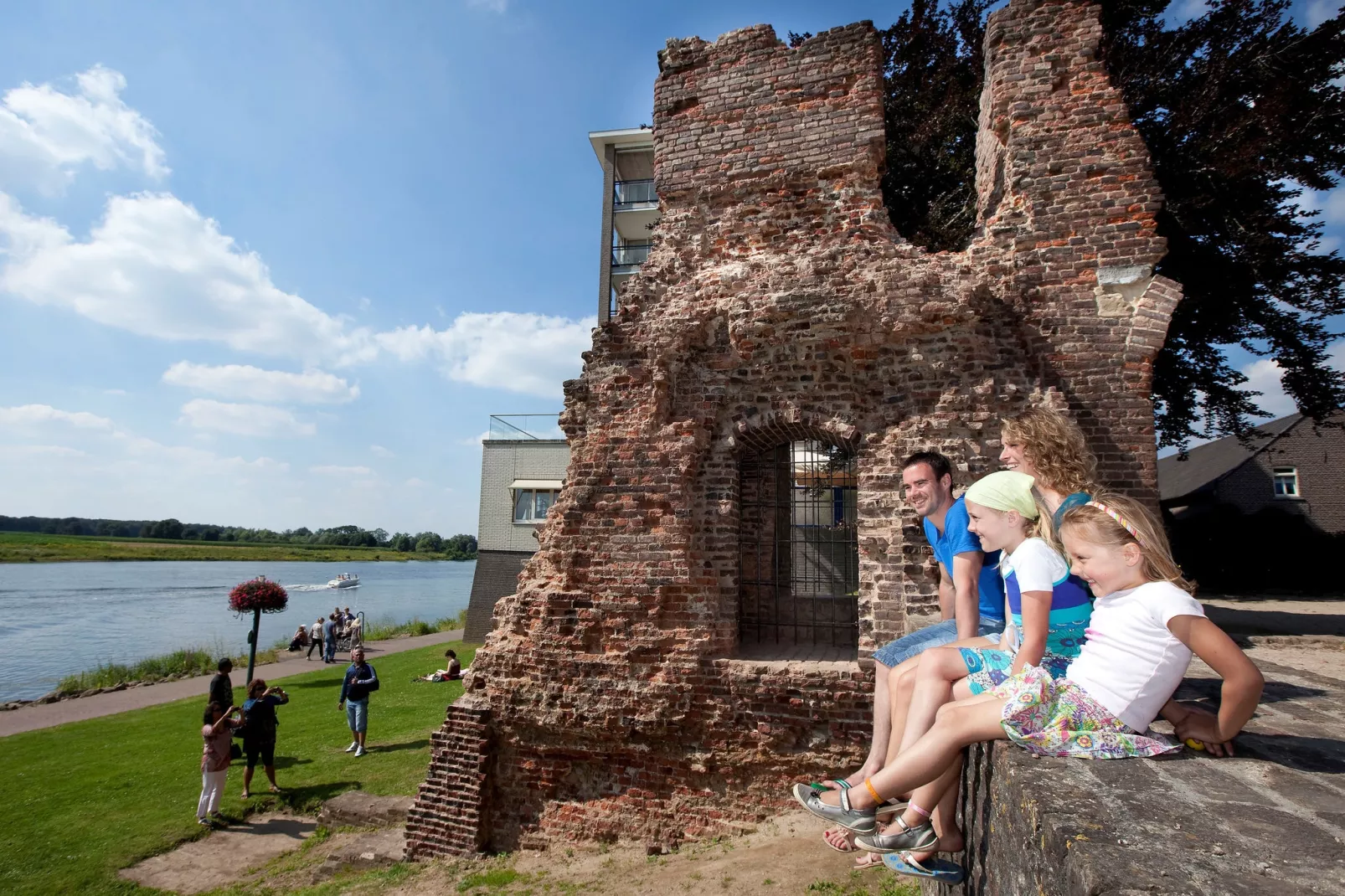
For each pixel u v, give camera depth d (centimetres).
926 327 752
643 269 871
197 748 1484
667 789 748
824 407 775
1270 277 1496
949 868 331
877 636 703
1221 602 1927
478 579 3020
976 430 721
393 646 3066
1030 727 289
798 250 826
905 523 719
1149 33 1535
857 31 830
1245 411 1709
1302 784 263
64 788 1225
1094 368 735
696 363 829
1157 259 738
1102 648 293
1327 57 1386
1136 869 190
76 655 3312
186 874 899
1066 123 778
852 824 323
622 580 783
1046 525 346
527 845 786
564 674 779
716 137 873
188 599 6512
